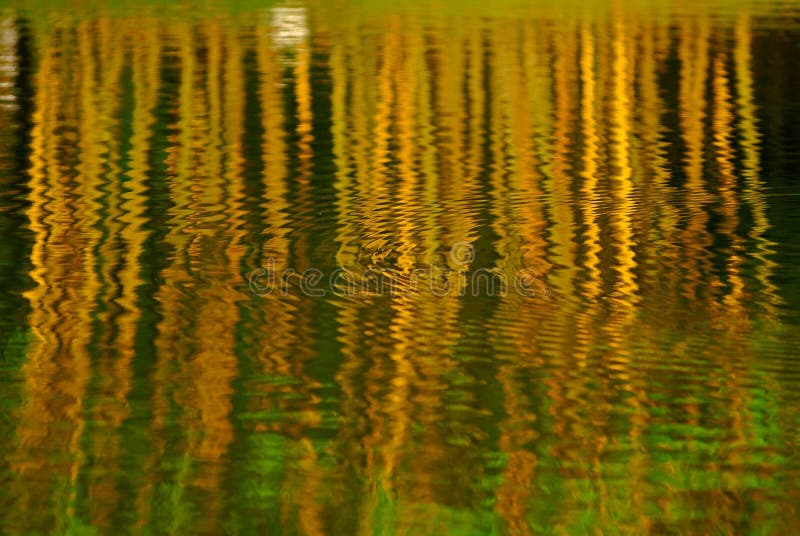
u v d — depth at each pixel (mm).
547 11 85438
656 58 65938
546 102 54188
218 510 18672
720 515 18469
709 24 78688
